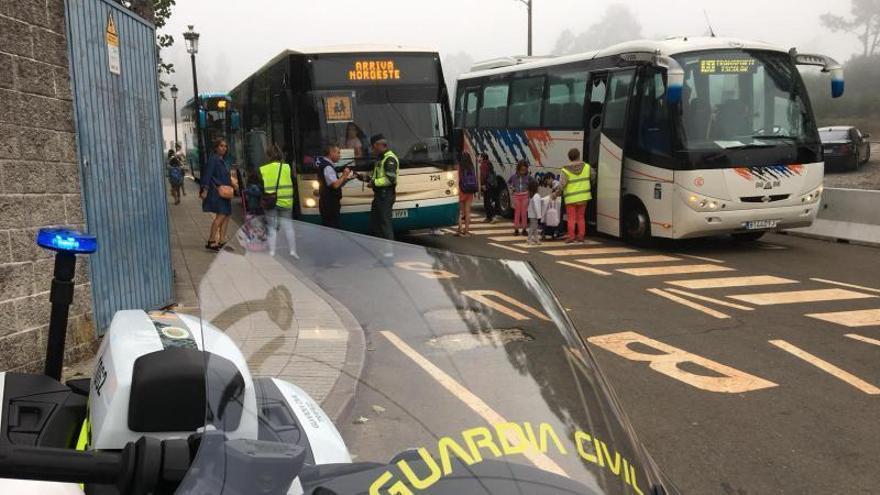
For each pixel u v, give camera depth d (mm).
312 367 2059
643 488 1848
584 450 1837
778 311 8602
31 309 5465
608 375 6266
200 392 2158
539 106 17375
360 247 2434
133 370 2211
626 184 14070
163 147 8086
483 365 2008
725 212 12664
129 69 7293
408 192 13422
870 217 14148
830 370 6355
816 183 13078
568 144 16141
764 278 10766
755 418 5289
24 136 5473
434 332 2105
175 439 1763
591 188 15133
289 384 2059
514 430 1825
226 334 2131
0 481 2160
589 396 2027
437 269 2395
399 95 13445
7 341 5266
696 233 12852
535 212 14828
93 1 6531
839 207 14766
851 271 11328
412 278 2328
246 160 19891
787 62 13328
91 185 6410
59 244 2861
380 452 1799
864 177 28875
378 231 12523
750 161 12656
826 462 4574
